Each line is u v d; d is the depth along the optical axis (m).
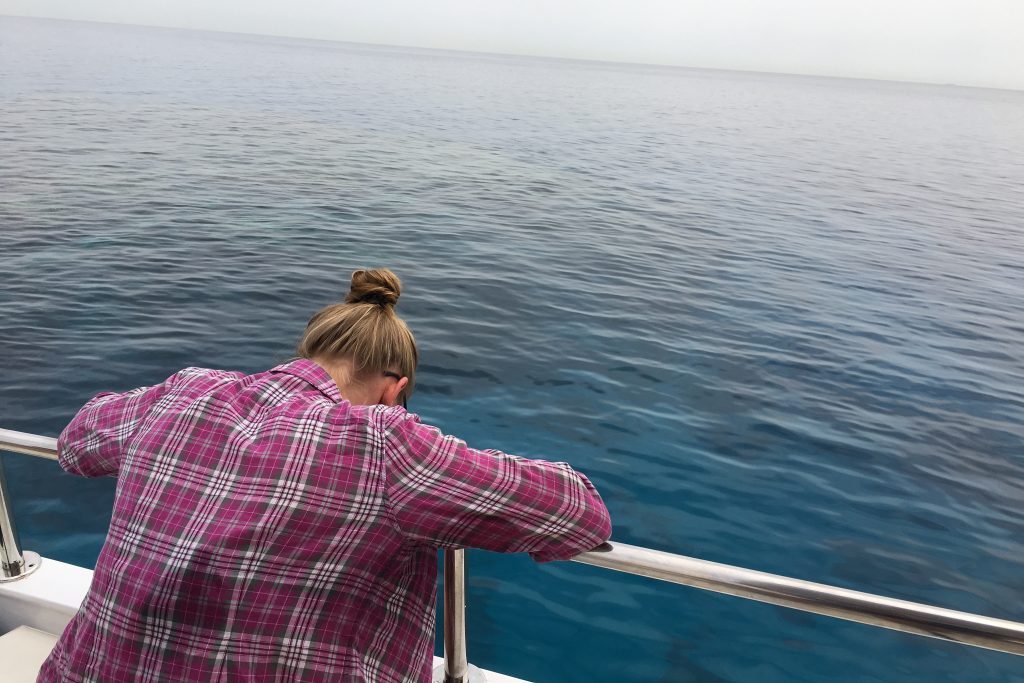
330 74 49.94
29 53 42.31
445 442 0.88
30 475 4.36
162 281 9.17
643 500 4.57
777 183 21.67
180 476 0.86
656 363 7.25
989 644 0.93
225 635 0.80
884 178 23.64
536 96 45.56
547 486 0.89
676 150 27.17
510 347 7.38
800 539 4.29
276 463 0.83
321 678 0.81
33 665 1.53
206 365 6.76
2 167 15.46
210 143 20.80
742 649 3.16
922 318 9.73
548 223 14.38
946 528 4.57
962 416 6.54
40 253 10.04
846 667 3.09
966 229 16.77
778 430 5.88
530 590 3.47
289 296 8.94
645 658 3.07
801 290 10.78
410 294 9.05
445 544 0.87
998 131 39.97
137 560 0.84
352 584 0.83
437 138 25.83
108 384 6.20
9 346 6.86
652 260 11.98
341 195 15.81
